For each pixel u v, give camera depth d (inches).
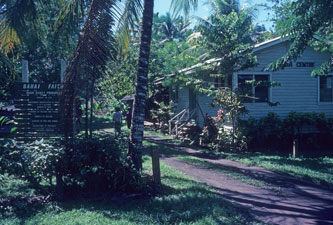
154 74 847.7
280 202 271.9
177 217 217.6
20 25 354.3
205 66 556.1
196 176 357.1
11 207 233.0
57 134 300.8
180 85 680.4
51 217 216.4
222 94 528.4
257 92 585.3
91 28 278.7
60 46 738.2
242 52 516.1
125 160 275.4
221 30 511.5
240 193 295.9
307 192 306.7
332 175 364.2
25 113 302.7
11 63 444.5
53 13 432.1
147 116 986.1
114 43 307.3
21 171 237.3
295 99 599.5
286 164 424.2
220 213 226.8
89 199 257.1
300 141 588.7
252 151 528.1
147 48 306.8
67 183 271.7
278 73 591.5
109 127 864.3
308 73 604.4
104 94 995.9
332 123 583.8
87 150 261.0
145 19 305.3
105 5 279.0
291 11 439.8
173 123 769.6
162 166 390.6
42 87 301.9
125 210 232.2
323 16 408.2
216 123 569.9
